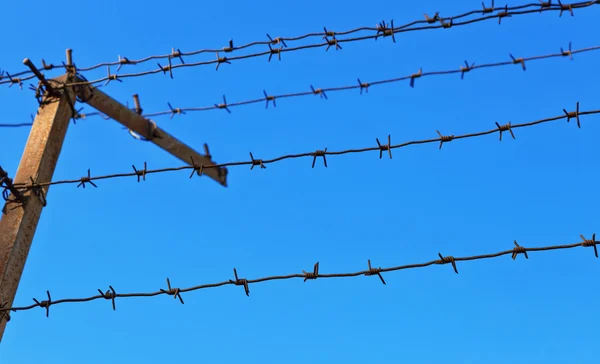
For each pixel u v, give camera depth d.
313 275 5.38
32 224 6.08
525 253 5.08
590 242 4.97
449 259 5.18
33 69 6.55
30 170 6.24
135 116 7.47
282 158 5.77
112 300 5.57
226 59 6.71
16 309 5.63
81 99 6.88
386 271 5.28
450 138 5.53
